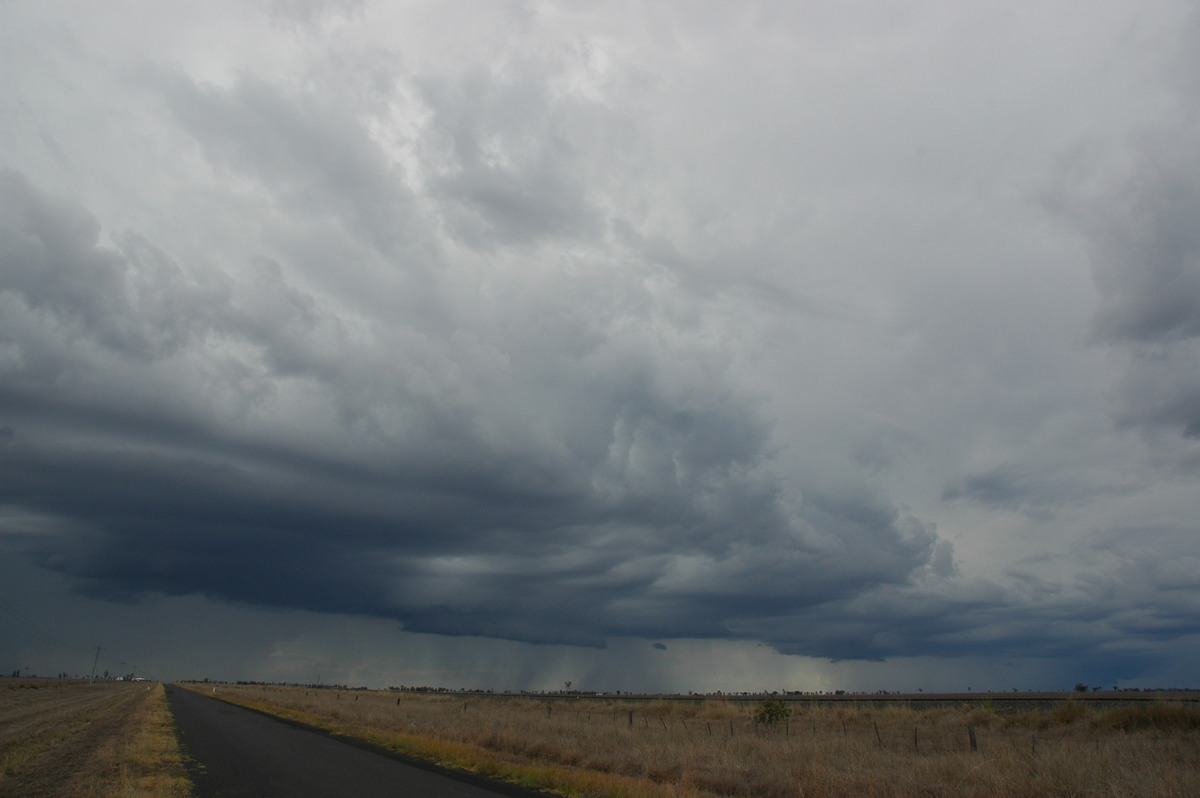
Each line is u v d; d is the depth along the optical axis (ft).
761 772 59.62
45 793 46.06
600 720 141.28
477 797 47.52
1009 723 109.60
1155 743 71.97
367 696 316.81
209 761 63.93
